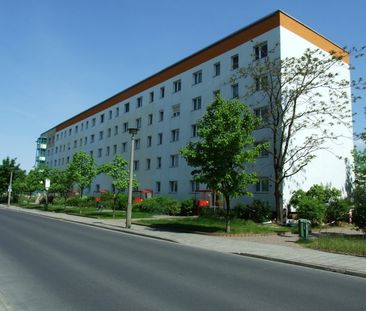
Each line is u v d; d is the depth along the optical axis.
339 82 27.52
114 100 54.62
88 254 11.45
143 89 47.19
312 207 23.11
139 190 42.91
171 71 41.91
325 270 10.39
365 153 29.02
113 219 27.27
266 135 29.02
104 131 57.00
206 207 30.42
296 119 27.92
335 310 6.35
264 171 28.91
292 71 26.11
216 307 6.29
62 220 27.28
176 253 12.61
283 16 29.41
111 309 6.04
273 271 9.93
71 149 70.44
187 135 38.38
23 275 8.31
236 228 20.44
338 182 31.50
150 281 8.09
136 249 13.11
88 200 45.81
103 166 28.53
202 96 36.72
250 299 6.89
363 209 17.83
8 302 6.34
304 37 30.61
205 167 19.34
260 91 29.69
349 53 26.12
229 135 18.61
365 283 8.77
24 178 61.47
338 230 21.64
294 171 28.14
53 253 11.37
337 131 31.83
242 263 11.10
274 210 27.81
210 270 9.70
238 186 19.20
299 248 14.09
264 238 17.31
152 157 43.81
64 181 38.06
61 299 6.56
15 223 21.94
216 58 35.38
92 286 7.50
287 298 7.06
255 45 30.98
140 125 47.19
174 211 32.44
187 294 7.10
